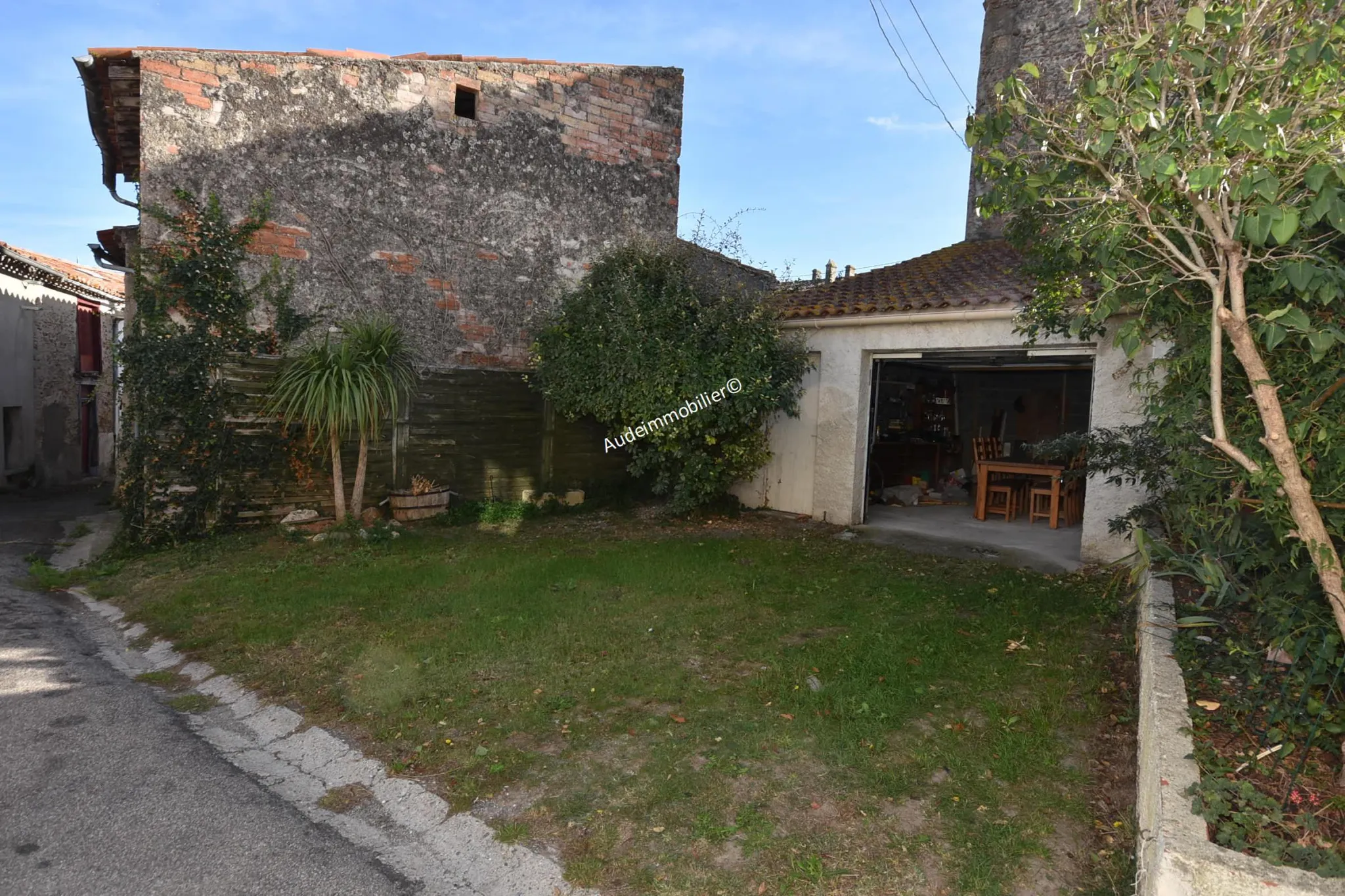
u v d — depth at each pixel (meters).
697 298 8.57
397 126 9.02
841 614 5.66
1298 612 3.05
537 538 8.46
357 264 8.84
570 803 3.24
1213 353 2.64
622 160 10.79
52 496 14.16
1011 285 8.28
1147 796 2.64
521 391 9.72
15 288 15.25
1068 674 4.43
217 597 6.01
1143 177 2.65
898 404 12.45
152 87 7.69
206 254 7.85
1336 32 2.38
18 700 4.24
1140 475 5.47
